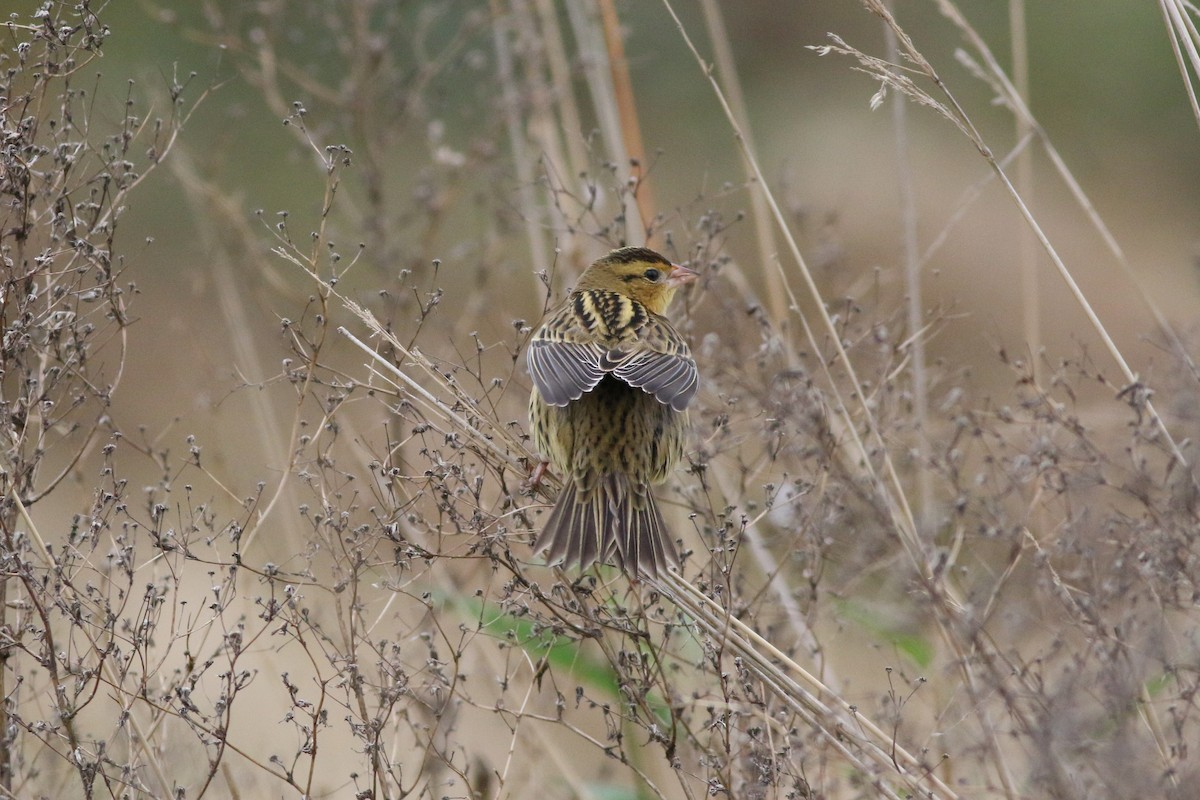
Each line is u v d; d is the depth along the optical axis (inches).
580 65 574.2
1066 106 1170.6
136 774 357.4
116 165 385.1
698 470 413.4
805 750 357.4
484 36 777.6
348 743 525.7
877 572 408.5
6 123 373.1
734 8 1139.9
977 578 401.7
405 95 634.2
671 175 1079.0
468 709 486.6
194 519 409.7
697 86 1111.0
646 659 374.3
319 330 524.4
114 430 400.5
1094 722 310.8
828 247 532.1
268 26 731.4
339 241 636.1
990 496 403.2
